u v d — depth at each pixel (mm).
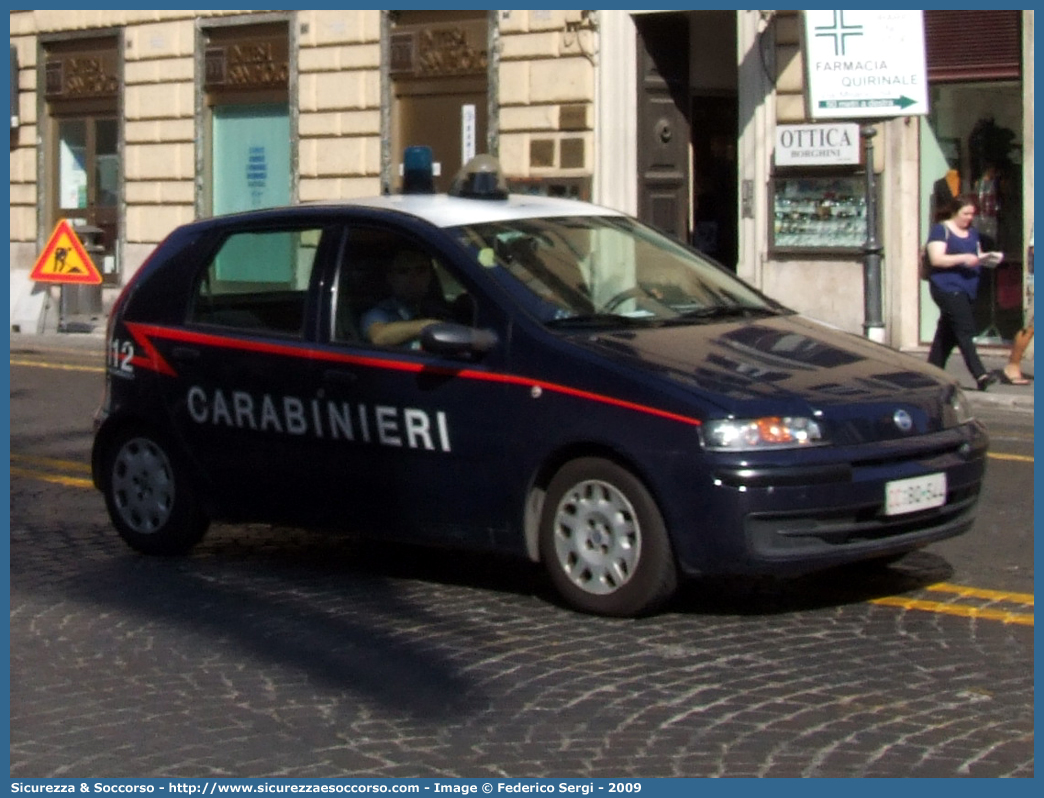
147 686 7691
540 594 9328
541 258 9367
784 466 8008
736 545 8047
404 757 6613
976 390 18750
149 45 32281
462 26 27141
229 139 31484
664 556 8344
